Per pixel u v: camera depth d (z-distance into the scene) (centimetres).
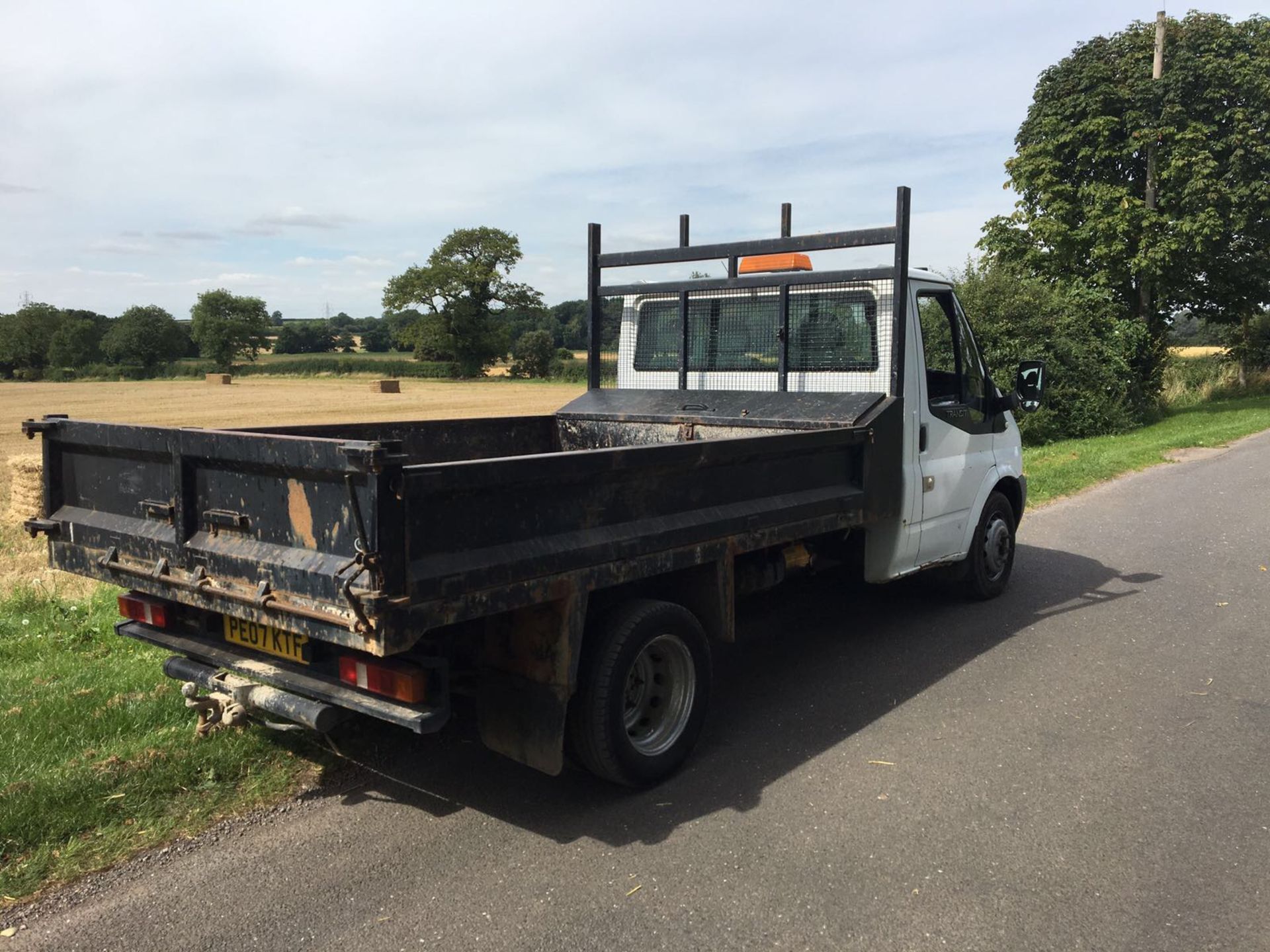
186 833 356
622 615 378
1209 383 2962
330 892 315
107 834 350
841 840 349
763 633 622
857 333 556
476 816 371
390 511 281
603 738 366
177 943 287
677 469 390
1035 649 582
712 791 392
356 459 276
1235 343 3070
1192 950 279
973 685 518
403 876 325
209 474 346
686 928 293
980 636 609
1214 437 1814
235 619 376
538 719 355
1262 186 2092
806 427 520
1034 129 2338
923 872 325
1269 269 2275
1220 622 635
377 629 280
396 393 5734
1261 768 408
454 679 388
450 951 282
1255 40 2159
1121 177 2289
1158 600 693
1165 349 2416
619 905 306
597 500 358
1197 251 2139
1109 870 325
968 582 676
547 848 345
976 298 1848
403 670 313
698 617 427
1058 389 1886
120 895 313
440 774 411
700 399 605
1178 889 313
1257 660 555
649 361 659
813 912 301
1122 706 484
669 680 411
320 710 336
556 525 341
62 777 378
